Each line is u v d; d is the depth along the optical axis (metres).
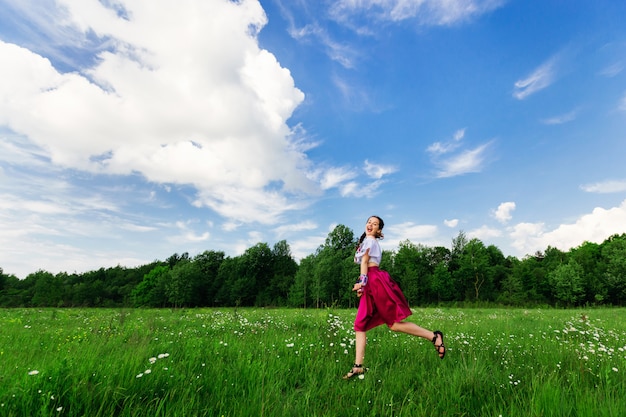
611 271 59.03
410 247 75.50
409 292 63.25
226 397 2.85
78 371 2.82
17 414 2.21
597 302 57.19
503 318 13.10
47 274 90.12
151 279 92.19
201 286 86.44
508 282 64.19
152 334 6.70
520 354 4.76
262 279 86.88
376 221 4.47
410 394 2.99
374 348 5.05
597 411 2.49
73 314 17.53
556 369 3.82
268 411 2.52
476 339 6.39
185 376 3.17
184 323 10.20
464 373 3.47
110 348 4.72
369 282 4.04
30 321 11.87
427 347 5.14
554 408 2.55
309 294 67.38
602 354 4.61
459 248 77.00
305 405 2.72
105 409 2.42
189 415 2.35
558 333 7.57
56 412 2.26
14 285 103.56
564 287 58.78
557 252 76.44
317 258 69.12
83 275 117.31
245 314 14.34
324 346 4.98
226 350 4.73
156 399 2.55
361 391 3.09
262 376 3.35
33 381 2.55
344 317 11.30
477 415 2.67
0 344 5.44
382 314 3.94
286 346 4.67
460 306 48.09
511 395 2.98
